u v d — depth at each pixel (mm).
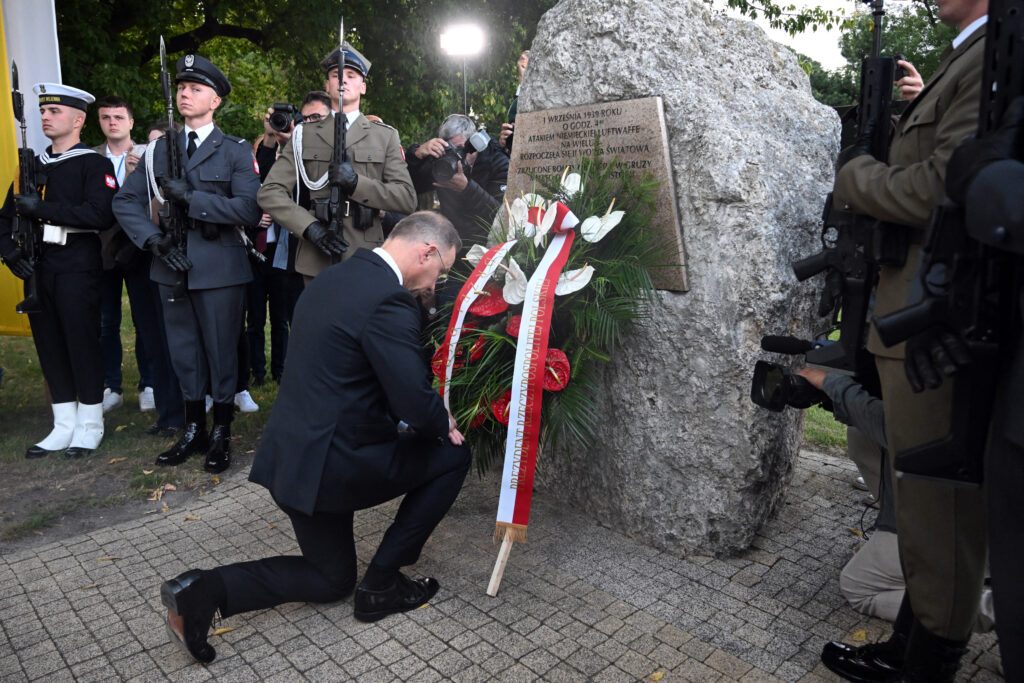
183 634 2270
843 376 2355
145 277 4555
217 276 4051
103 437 4578
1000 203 1334
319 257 4035
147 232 4027
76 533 3355
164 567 3014
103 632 2566
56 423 4359
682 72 2943
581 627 2564
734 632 2543
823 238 2406
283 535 3277
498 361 2949
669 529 3057
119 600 2770
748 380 2844
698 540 3010
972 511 1889
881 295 2053
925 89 1952
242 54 14711
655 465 3055
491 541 3176
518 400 2678
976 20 1883
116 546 3197
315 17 10539
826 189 3121
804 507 3502
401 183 4098
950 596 1938
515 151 3568
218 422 4148
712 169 2811
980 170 1402
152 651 2457
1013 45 1437
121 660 2412
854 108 2373
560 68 3295
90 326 4246
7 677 2334
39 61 4785
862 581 2617
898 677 2117
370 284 2441
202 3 11398
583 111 3205
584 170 3045
